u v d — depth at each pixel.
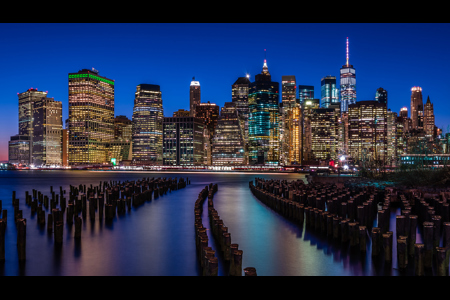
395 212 43.00
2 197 78.12
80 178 193.25
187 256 27.86
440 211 34.03
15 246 30.59
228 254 25.08
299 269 23.55
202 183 131.00
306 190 57.75
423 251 20.97
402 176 74.19
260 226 38.16
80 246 30.91
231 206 55.62
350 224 27.69
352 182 76.88
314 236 32.56
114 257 27.61
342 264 24.17
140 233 36.25
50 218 36.31
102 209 44.03
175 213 49.25
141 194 59.38
